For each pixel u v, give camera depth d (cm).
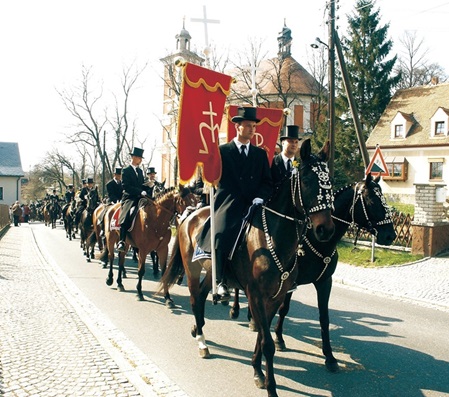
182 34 4366
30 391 425
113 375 470
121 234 925
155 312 789
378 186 593
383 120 3644
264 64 4025
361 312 803
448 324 725
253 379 496
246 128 512
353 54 3788
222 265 496
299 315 783
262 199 490
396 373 519
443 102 3438
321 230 405
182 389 466
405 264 1251
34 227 3725
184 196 883
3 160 6731
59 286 970
